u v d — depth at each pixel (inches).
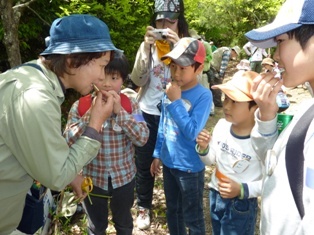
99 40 64.9
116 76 87.8
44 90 60.6
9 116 59.4
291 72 46.6
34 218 74.5
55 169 60.8
